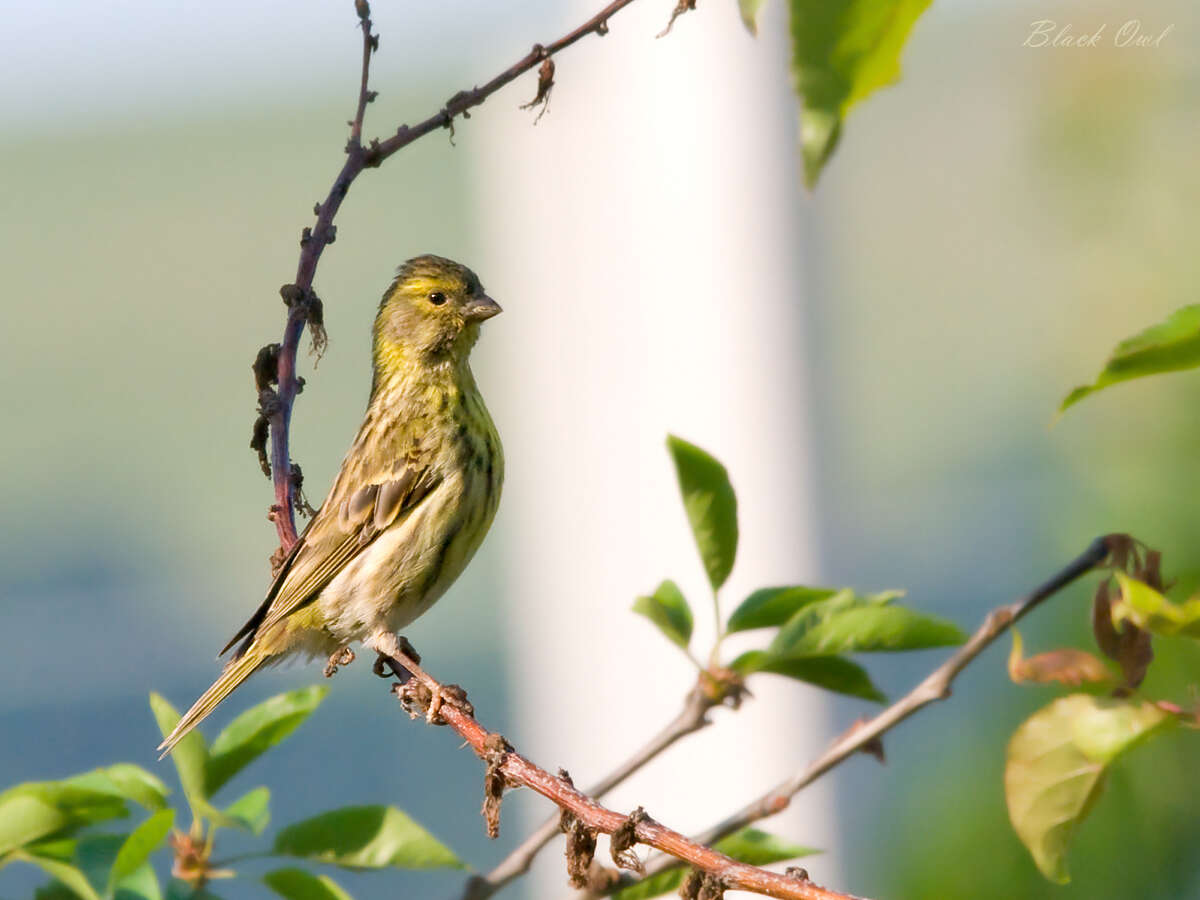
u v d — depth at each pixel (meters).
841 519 13.07
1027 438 17.17
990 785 10.09
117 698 19.17
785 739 12.42
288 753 17.36
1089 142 10.95
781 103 12.67
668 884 6.16
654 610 6.18
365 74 6.57
